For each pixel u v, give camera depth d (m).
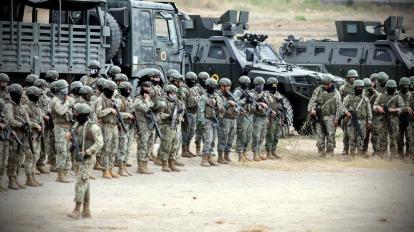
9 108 47.59
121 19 71.06
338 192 49.62
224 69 81.94
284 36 155.88
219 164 60.34
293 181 53.47
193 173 55.84
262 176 55.31
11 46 63.59
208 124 59.12
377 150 65.75
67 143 50.28
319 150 65.00
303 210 43.94
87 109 40.31
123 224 39.50
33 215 41.09
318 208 44.62
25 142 48.31
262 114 62.44
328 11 190.75
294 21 175.50
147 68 72.62
